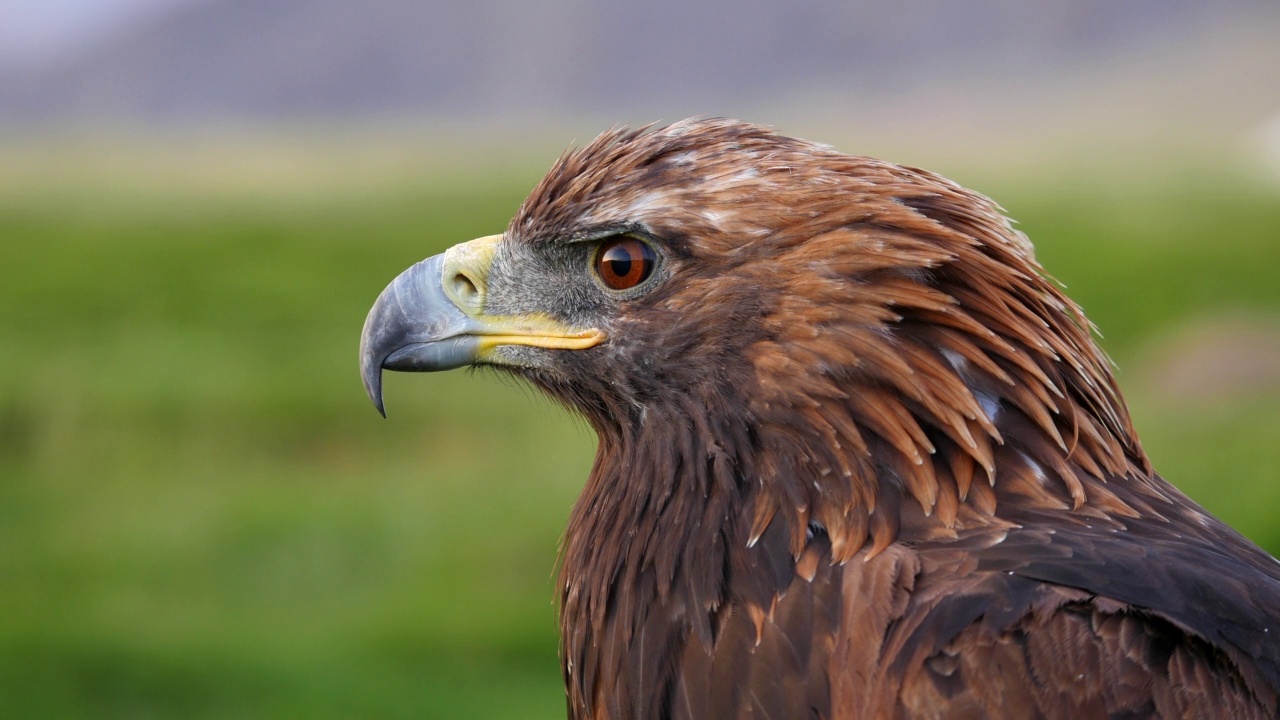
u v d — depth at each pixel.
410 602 13.70
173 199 103.12
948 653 3.94
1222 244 54.25
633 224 4.78
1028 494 4.42
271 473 20.52
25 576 15.02
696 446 4.66
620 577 4.78
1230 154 185.12
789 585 4.36
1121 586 4.02
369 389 5.31
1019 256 4.66
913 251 4.46
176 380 26.42
